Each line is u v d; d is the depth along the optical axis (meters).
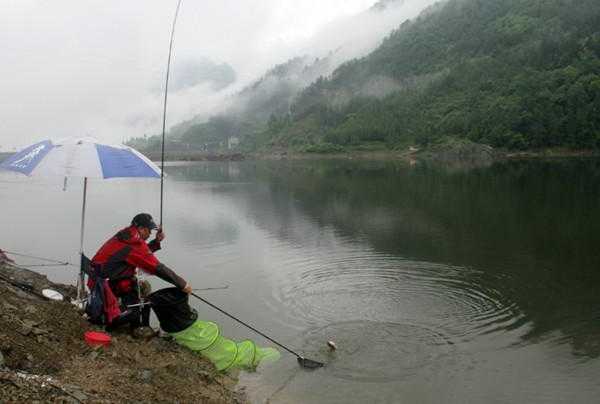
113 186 40.66
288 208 25.20
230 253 15.14
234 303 10.56
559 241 15.71
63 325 6.35
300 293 11.16
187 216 23.08
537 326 9.08
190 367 6.66
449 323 9.28
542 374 7.36
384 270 12.82
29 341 5.55
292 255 14.68
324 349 8.23
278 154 130.88
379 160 88.88
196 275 12.88
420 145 102.62
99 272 6.84
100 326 6.82
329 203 26.70
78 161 6.35
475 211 22.09
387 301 10.49
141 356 6.36
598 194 26.36
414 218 20.80
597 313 9.65
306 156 117.06
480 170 51.56
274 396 6.69
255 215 22.92
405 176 45.53
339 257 14.26
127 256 6.78
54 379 4.91
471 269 12.81
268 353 7.92
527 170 48.88
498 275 12.24
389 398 6.73
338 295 10.95
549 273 12.38
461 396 6.79
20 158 6.70
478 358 7.88
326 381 7.16
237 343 7.95
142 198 31.17
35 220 22.20
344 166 71.00
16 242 17.25
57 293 7.63
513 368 7.55
